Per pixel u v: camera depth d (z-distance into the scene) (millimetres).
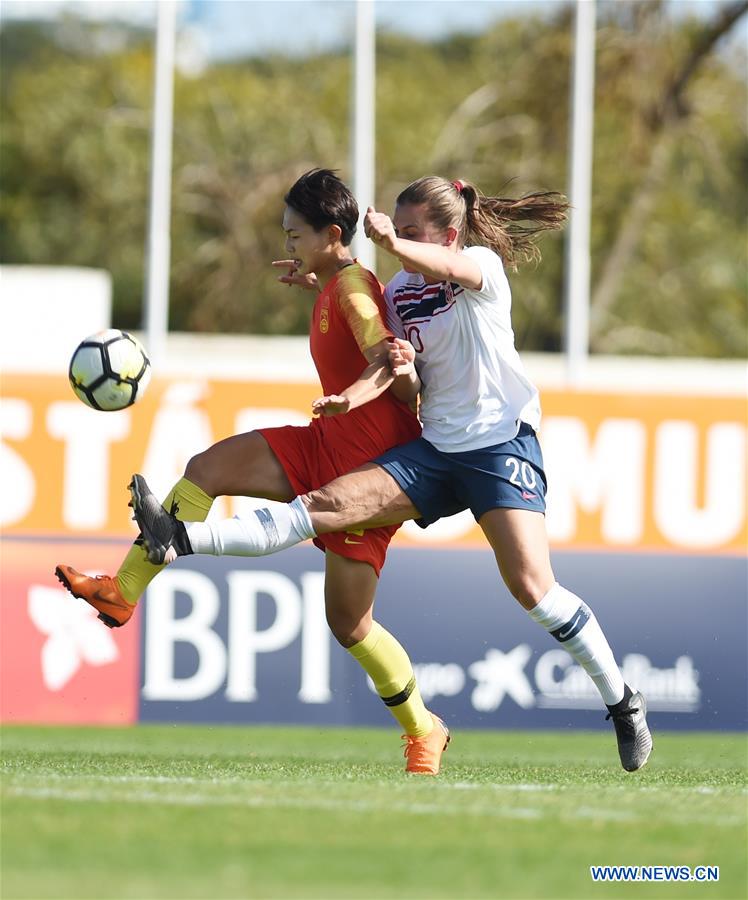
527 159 83938
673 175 90375
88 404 19078
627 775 21234
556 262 84188
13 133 95125
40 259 93875
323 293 18656
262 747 29250
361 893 11180
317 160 89562
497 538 18188
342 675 32375
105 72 95188
